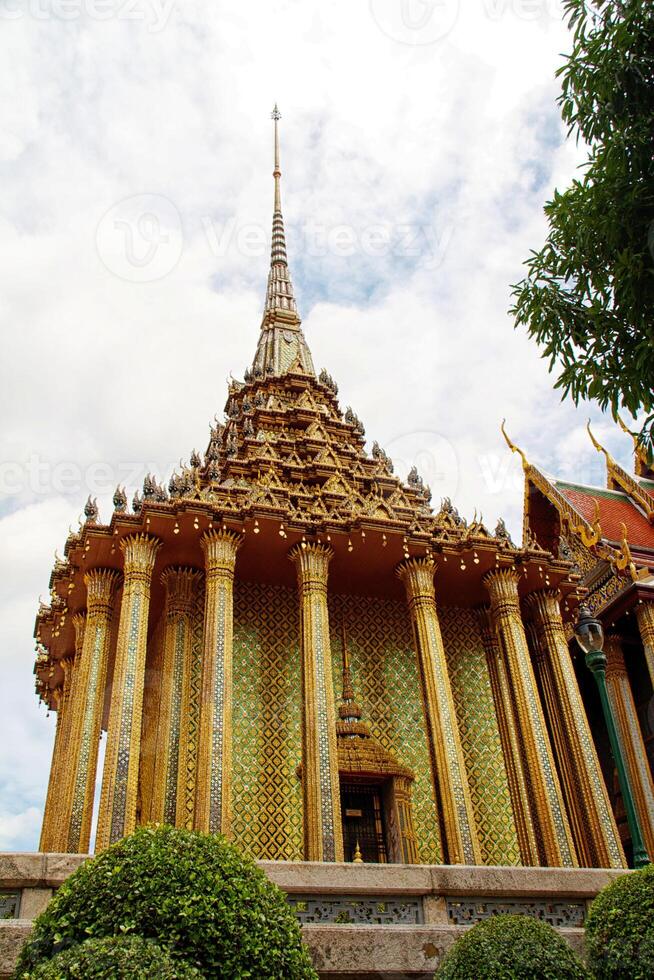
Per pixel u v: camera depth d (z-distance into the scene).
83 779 20.34
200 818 18.59
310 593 22.62
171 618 23.11
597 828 22.45
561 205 11.32
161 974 6.46
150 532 22.11
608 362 10.86
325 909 11.13
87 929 7.15
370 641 25.94
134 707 19.78
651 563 30.09
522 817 23.59
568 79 10.96
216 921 7.36
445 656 26.41
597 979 8.69
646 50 10.36
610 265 10.67
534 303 11.43
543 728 22.81
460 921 11.55
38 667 28.73
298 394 34.03
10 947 8.66
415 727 24.83
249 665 23.97
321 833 19.20
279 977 7.38
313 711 20.83
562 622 26.83
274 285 41.00
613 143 10.41
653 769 27.67
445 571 25.36
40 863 10.25
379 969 10.08
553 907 12.09
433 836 23.20
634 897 8.95
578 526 31.30
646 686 29.02
